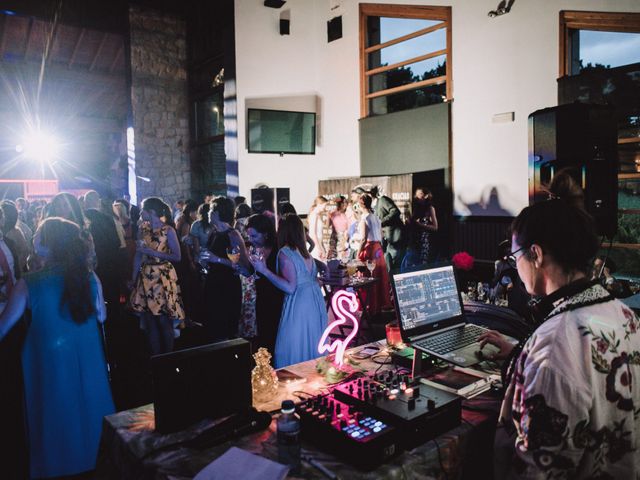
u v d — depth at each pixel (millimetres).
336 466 1335
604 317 1119
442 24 6836
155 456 1421
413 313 2047
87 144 15211
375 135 7777
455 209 6766
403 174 7277
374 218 5926
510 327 2227
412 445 1419
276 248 3561
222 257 3992
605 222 3275
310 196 8625
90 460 2453
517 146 6035
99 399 2488
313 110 8602
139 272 4176
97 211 4500
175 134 9367
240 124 7922
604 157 3275
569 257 1174
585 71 5441
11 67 11078
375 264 5703
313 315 2957
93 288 2502
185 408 1591
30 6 7852
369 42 7949
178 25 9266
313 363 2225
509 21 6004
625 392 1086
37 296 2355
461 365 1799
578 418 1026
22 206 7285
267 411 1696
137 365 4234
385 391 1595
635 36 5047
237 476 1270
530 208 1273
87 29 8953
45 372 2365
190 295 5629
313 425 1450
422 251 6781
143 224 4129
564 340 1082
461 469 1527
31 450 2393
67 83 12086
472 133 6508
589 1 5289
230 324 4086
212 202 4051
